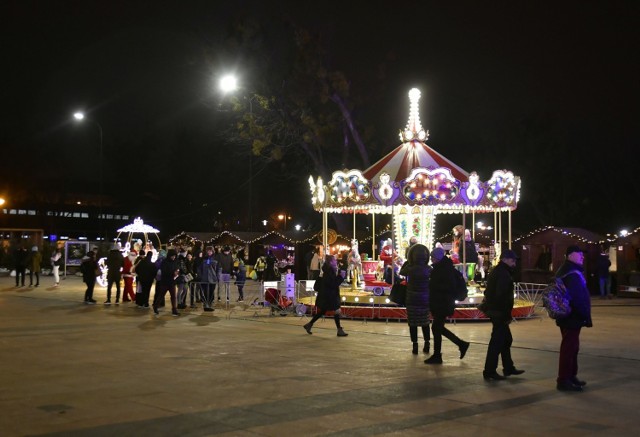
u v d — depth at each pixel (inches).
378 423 289.0
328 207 783.1
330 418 297.0
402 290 501.4
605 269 1023.6
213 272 790.5
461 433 274.4
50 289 1128.8
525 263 1167.0
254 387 361.1
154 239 2741.1
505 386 367.2
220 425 284.8
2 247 1724.9
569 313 355.6
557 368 423.2
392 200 721.6
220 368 416.8
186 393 345.7
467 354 476.4
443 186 724.0
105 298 954.1
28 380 378.3
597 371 417.7
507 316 387.9
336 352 483.2
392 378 387.9
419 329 624.7
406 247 799.7
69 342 528.1
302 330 609.0
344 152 1611.7
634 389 362.3
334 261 577.6
